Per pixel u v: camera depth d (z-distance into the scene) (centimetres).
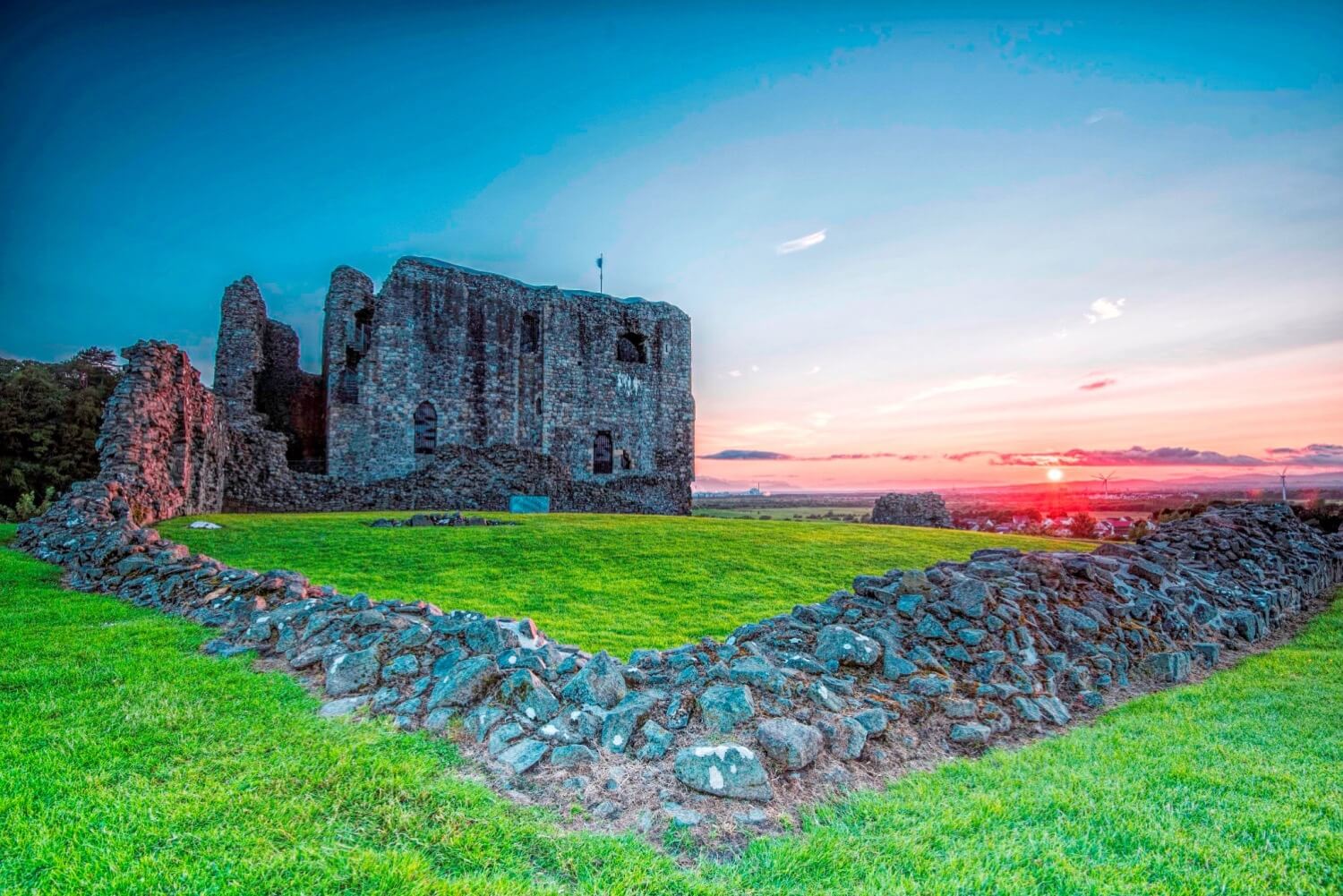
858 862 393
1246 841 427
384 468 3334
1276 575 1366
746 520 2556
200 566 1018
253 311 3036
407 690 586
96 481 1525
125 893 333
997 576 895
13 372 3400
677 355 4525
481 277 3744
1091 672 762
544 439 3894
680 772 464
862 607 786
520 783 461
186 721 530
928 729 585
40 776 437
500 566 1413
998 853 405
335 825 400
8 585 1024
